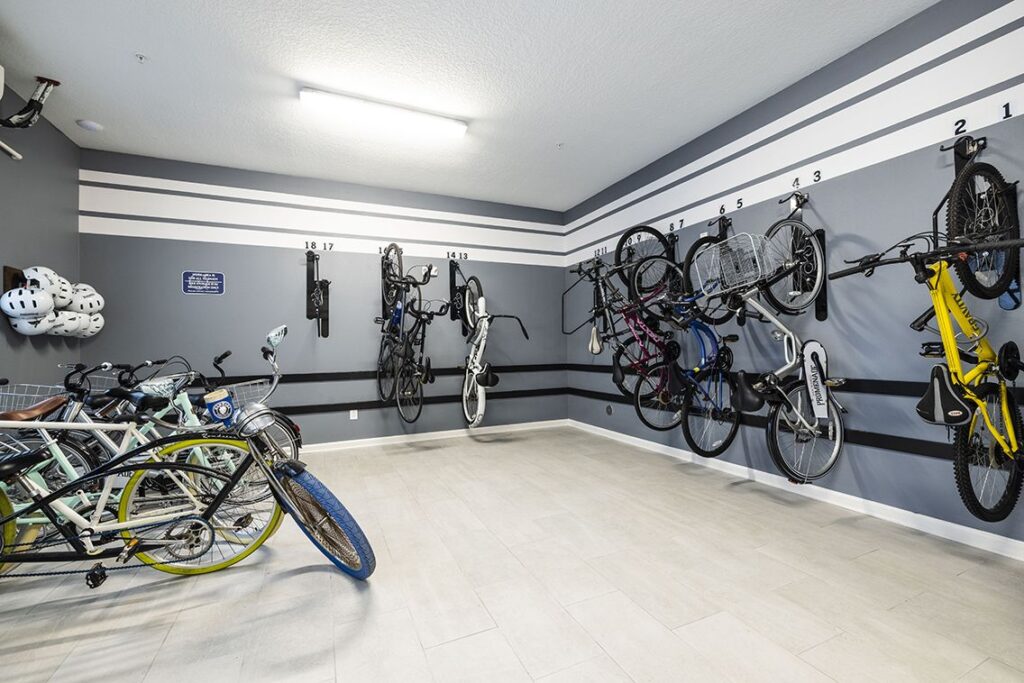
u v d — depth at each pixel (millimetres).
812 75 3018
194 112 3352
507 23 2482
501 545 2371
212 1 2277
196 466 1953
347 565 2027
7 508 1873
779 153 3236
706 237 3459
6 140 2902
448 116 3504
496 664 1491
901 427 2592
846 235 2842
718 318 3707
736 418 3367
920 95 2490
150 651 1566
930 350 2193
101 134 3664
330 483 3467
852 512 2783
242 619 1750
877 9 2447
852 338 2816
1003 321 2203
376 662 1507
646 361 3764
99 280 3904
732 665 1471
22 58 2701
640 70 2951
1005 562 2131
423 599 1875
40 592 1946
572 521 2684
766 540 2396
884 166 2650
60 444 2381
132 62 2764
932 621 1688
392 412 4977
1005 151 2180
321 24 2463
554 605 1823
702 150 3859
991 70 2227
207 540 2125
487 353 5516
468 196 5379
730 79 3084
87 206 3873
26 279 2939
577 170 4602
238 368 4383
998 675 1412
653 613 1761
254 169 4457
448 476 3641
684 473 3684
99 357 3881
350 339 4824
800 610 1769
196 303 4246
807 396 2900
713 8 2410
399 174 4645
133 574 2102
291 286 4602
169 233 4160
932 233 2361
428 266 4422
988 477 2305
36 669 1482
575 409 5816
